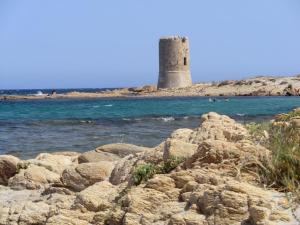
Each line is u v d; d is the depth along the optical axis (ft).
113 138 142.61
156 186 39.34
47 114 273.75
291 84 475.72
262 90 463.83
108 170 53.52
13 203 51.34
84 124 200.03
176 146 45.24
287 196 33.94
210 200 34.65
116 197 41.91
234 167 38.81
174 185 39.45
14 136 154.51
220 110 281.13
